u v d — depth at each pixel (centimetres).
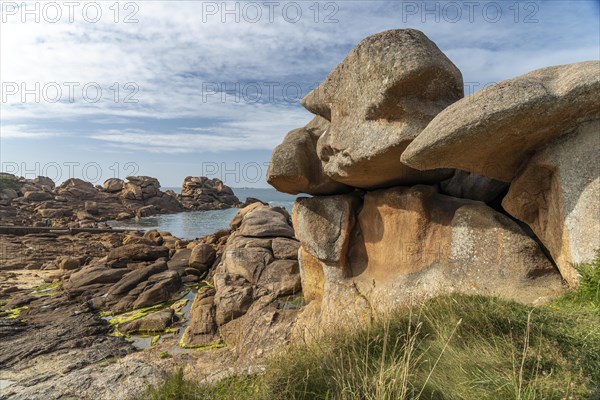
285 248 1488
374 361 395
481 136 515
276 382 395
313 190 950
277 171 899
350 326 514
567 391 278
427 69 620
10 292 1628
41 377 674
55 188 5941
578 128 503
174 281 1612
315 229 939
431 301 519
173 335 1172
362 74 696
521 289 580
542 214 584
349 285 873
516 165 586
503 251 628
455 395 318
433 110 646
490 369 335
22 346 1059
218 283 1338
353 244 916
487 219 660
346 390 342
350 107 739
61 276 1834
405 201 785
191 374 604
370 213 873
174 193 7288
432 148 548
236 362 866
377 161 708
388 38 662
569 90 463
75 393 545
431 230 742
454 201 743
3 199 5069
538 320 398
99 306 1434
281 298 1190
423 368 362
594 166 485
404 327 448
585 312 412
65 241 2748
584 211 486
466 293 535
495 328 396
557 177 524
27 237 2781
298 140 928
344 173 786
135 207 5822
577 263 493
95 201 5656
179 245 2408
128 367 612
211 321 1163
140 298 1453
